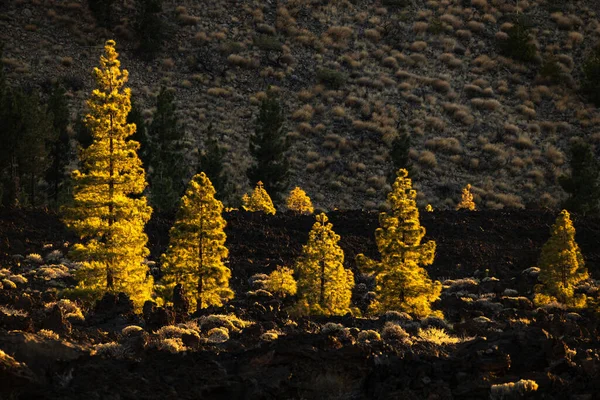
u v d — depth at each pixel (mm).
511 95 151375
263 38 159125
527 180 125938
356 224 74562
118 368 22531
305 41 160375
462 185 122438
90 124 41469
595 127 143125
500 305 50719
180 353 24828
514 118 143500
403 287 44062
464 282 59062
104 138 41906
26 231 65438
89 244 41281
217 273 42688
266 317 40500
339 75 148250
